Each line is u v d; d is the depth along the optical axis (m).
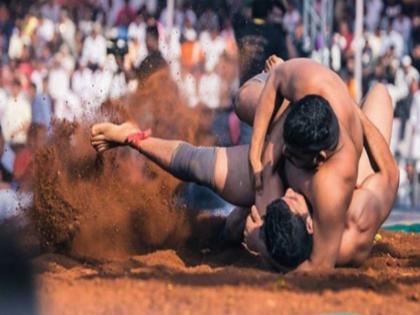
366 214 14.17
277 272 14.21
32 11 34.25
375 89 16.52
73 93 32.44
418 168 32.25
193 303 12.02
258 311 11.75
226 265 15.64
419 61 34.78
